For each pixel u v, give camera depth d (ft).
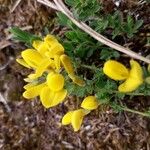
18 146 0.40
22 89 0.41
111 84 0.30
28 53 0.29
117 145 0.35
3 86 0.41
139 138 0.35
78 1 0.31
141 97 0.34
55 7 0.36
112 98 0.33
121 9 0.35
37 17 0.39
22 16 0.40
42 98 0.29
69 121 0.30
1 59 0.41
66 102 0.38
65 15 0.34
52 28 0.39
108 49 0.34
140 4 0.35
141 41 0.34
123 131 0.35
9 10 0.41
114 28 0.33
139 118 0.34
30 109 0.40
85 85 0.31
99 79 0.31
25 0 0.40
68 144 0.38
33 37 0.34
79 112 0.30
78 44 0.34
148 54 0.34
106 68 0.27
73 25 0.33
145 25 0.34
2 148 0.40
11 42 0.41
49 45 0.29
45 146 0.39
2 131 0.41
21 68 0.41
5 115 0.41
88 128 0.37
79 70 0.35
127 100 0.34
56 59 0.29
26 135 0.40
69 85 0.30
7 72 0.41
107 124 0.36
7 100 0.41
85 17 0.32
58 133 0.38
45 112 0.39
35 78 0.30
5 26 0.41
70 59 0.31
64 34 0.37
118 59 0.34
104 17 0.35
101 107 0.36
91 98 0.30
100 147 0.36
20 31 0.35
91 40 0.33
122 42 0.35
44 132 0.39
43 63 0.29
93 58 0.35
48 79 0.28
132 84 0.27
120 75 0.27
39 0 0.37
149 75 0.28
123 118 0.35
